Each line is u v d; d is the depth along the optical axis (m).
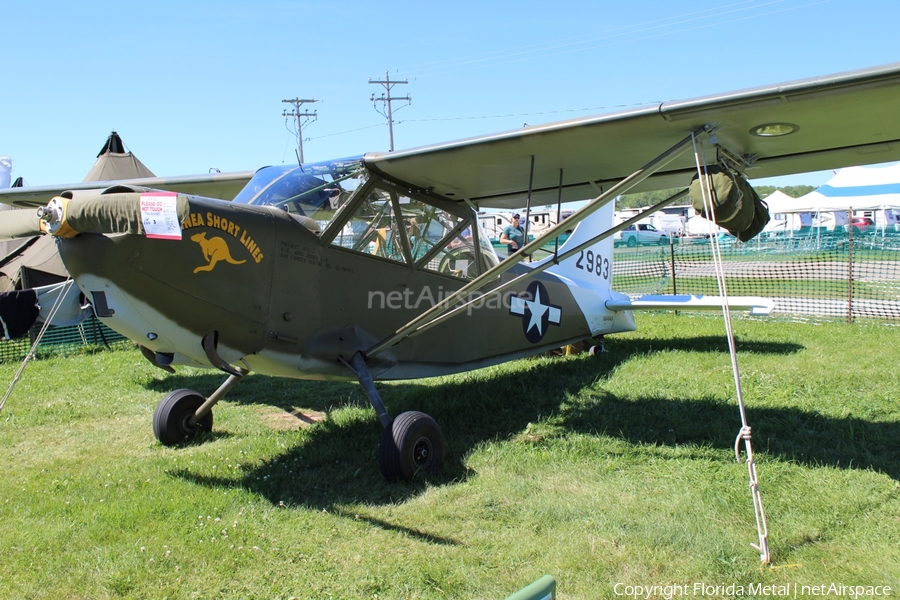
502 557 3.00
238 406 5.97
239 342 3.90
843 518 3.28
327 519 3.44
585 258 7.38
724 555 2.96
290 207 4.31
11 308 7.31
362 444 4.63
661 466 4.08
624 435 4.69
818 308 10.47
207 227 3.61
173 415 4.78
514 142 3.95
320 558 3.03
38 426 5.39
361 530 3.31
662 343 8.00
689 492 3.63
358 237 4.55
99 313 3.40
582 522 3.32
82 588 2.81
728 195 3.41
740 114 3.33
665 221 34.72
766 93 3.12
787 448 4.27
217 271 3.66
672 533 3.15
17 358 8.38
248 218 3.85
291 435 4.94
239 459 4.43
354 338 4.50
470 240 5.56
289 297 4.09
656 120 3.48
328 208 4.39
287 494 3.79
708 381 5.96
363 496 3.77
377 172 4.55
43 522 3.45
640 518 3.34
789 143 3.82
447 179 4.76
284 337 4.09
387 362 4.79
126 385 6.78
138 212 3.15
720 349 7.46
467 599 2.67
